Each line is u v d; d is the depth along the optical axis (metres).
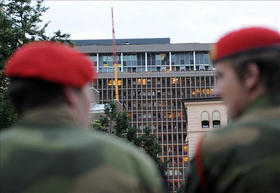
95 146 1.92
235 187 1.93
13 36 26.64
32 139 1.95
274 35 2.15
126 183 1.86
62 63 2.01
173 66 164.00
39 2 28.50
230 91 2.18
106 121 41.97
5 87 26.64
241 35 2.16
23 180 1.85
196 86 155.50
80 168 1.86
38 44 2.11
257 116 2.06
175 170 149.38
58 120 2.01
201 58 163.88
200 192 2.04
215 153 2.00
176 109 154.25
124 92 155.75
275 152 1.90
